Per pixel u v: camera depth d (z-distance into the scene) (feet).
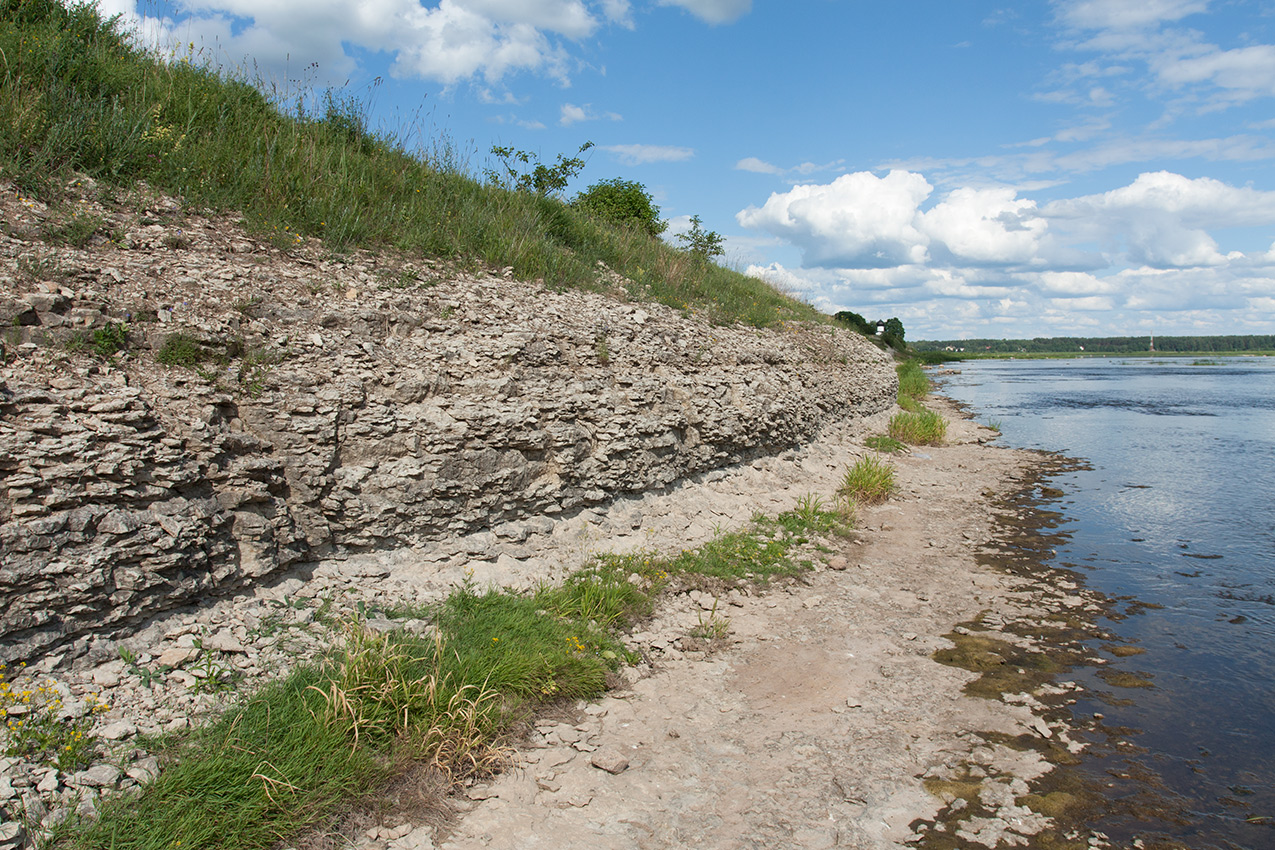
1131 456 59.31
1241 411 94.12
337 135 36.19
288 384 20.95
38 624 14.67
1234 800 15.80
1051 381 163.84
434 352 25.13
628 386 31.24
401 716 15.81
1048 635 24.39
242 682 15.92
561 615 21.79
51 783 12.32
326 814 13.61
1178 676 21.54
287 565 19.81
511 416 24.99
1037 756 17.37
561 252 39.81
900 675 21.30
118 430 16.79
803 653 22.54
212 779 13.14
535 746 16.79
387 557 21.83
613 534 27.91
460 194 38.70
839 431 54.65
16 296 17.61
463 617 20.25
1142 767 17.01
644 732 17.78
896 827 14.75
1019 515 40.37
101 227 21.74
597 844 13.87
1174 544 34.99
